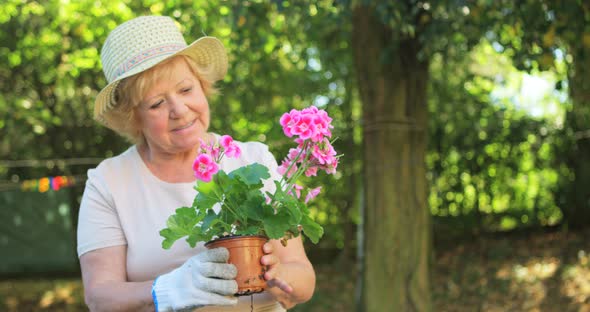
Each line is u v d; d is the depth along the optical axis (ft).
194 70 7.18
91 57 30.55
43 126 35.17
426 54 21.62
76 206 36.50
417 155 23.90
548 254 36.50
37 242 35.32
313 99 36.96
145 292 6.60
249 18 22.49
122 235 7.35
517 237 39.45
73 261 35.86
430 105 38.04
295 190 6.41
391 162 23.66
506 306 31.27
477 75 37.09
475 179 39.68
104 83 35.37
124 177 7.40
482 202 40.22
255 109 35.37
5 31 32.68
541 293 32.14
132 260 7.25
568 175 39.78
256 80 33.32
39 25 32.12
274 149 35.06
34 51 33.14
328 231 40.29
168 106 6.91
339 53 31.01
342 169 38.91
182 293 5.86
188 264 5.96
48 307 34.27
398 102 23.59
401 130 23.58
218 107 34.12
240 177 6.05
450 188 39.96
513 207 40.70
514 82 39.60
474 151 38.47
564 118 38.60
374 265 23.86
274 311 7.19
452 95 37.93
